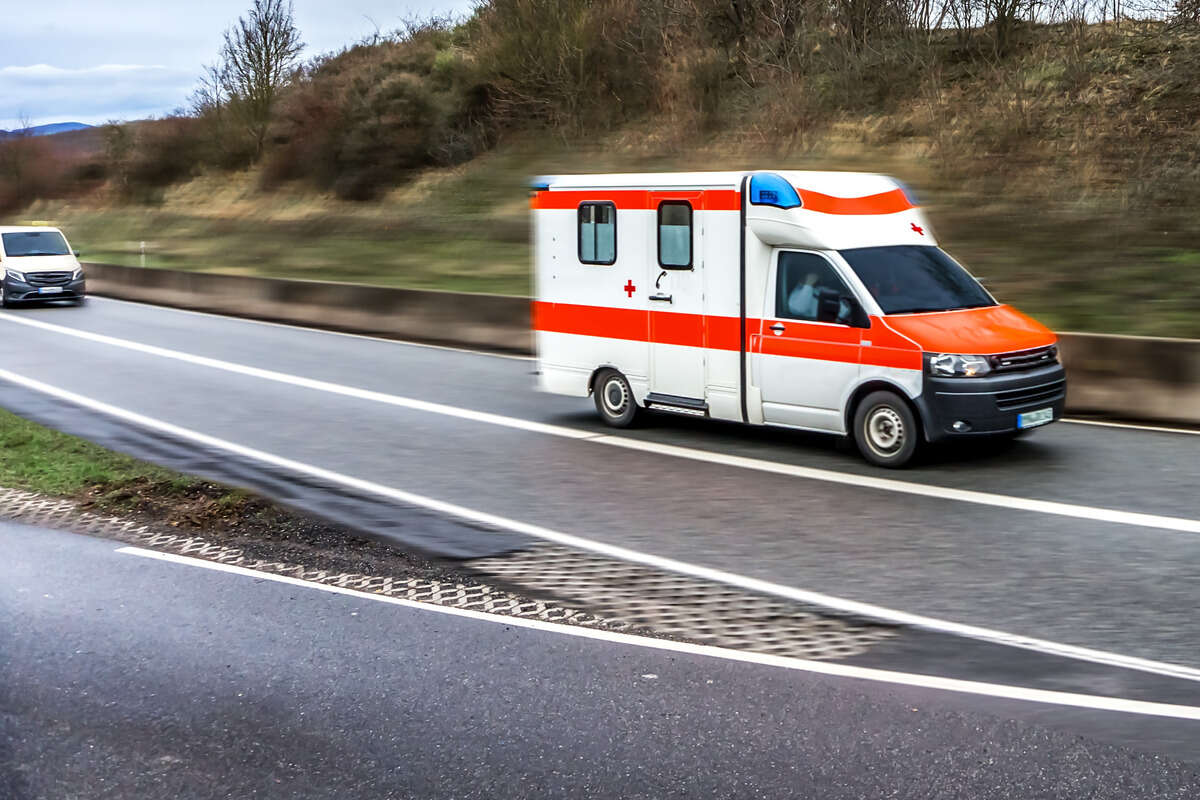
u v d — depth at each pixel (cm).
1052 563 791
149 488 1056
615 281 1283
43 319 2620
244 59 5634
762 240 1146
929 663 619
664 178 1216
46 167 6712
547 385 1375
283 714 573
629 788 486
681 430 1286
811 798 472
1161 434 1210
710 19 3956
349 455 1191
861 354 1086
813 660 628
